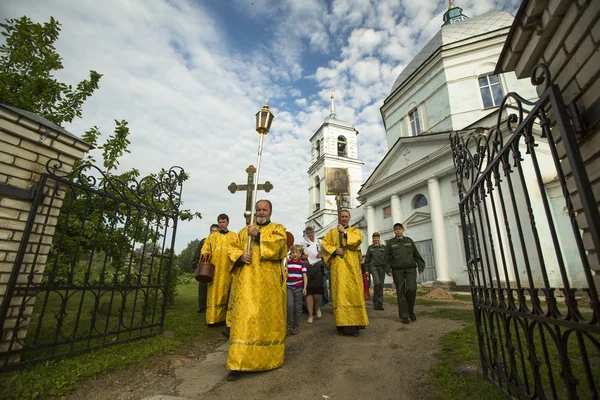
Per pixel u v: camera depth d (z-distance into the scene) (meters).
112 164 6.60
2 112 3.37
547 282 1.98
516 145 2.27
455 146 3.89
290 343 4.86
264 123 4.62
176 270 8.56
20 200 3.54
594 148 1.87
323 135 35.84
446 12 21.84
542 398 2.06
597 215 1.52
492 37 16.08
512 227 11.46
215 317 5.82
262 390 3.13
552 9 2.01
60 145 3.90
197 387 3.23
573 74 1.98
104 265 4.23
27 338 4.57
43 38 6.68
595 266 1.97
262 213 4.17
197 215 8.42
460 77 16.75
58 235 5.53
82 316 6.50
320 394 3.03
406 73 21.17
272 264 3.91
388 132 21.53
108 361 3.69
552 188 11.92
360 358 4.03
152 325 5.03
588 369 1.62
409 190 17.61
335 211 32.81
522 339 4.39
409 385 3.16
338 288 5.24
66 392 3.01
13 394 2.78
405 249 6.38
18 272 3.23
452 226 14.60
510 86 15.40
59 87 6.58
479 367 3.48
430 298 11.02
